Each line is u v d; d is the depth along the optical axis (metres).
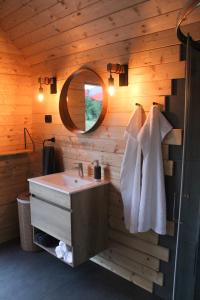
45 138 3.15
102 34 2.24
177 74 1.89
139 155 2.05
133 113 2.10
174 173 1.97
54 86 2.89
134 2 1.82
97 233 2.39
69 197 2.13
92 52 2.44
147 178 1.98
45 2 2.21
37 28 2.60
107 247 2.51
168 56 1.92
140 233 2.25
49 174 2.84
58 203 2.26
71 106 2.72
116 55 2.25
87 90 2.53
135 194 2.09
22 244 2.88
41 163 3.24
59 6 2.18
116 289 2.27
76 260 2.23
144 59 2.07
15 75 3.13
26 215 2.77
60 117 2.86
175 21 1.80
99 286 2.30
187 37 1.57
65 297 2.17
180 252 1.68
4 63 3.02
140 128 2.09
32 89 3.26
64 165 2.92
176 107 1.92
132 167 2.14
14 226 3.21
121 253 2.42
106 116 2.40
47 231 2.42
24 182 3.32
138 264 2.29
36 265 2.60
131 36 2.10
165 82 1.96
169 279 2.10
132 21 1.97
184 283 1.66
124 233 2.37
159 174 1.97
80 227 2.23
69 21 2.29
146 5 1.80
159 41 1.96
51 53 2.82
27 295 2.19
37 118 3.24
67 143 2.85
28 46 2.95
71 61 2.67
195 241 1.55
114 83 2.30
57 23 2.38
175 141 1.93
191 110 1.57
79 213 2.21
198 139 1.52
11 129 3.18
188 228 1.60
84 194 2.23
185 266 1.64
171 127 1.94
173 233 2.03
